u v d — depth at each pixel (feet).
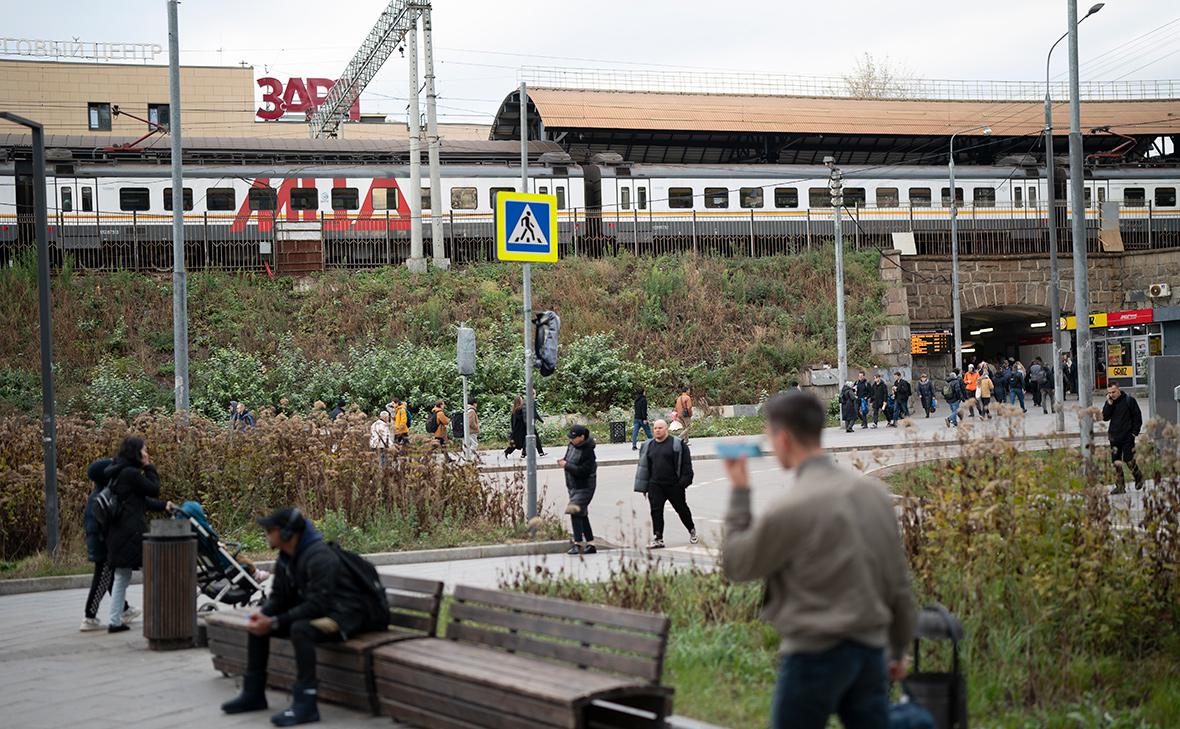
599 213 161.58
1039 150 199.52
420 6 144.36
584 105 181.16
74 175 141.69
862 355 150.10
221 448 59.16
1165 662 27.96
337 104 171.42
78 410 116.78
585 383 133.28
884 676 15.49
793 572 15.15
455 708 22.48
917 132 188.55
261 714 25.67
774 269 161.27
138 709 26.40
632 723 20.77
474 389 128.57
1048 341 193.16
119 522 36.37
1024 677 25.99
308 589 25.17
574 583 35.83
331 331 139.23
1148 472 33.06
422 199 157.17
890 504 15.87
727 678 26.23
